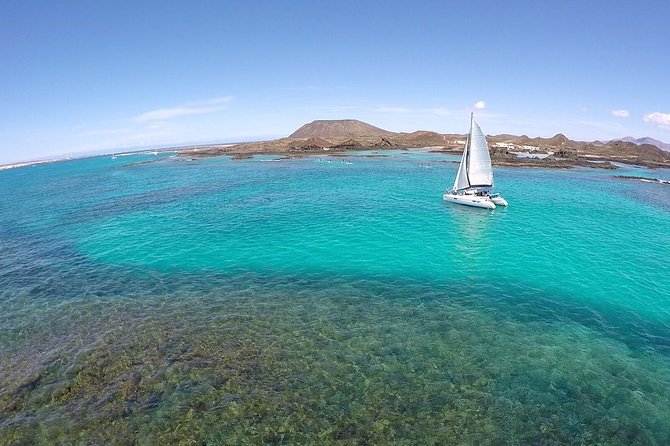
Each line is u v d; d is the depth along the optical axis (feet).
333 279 89.81
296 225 135.74
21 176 435.53
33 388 54.13
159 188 239.50
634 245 114.21
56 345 64.69
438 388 53.26
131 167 432.25
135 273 95.20
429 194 193.98
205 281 89.56
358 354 60.75
